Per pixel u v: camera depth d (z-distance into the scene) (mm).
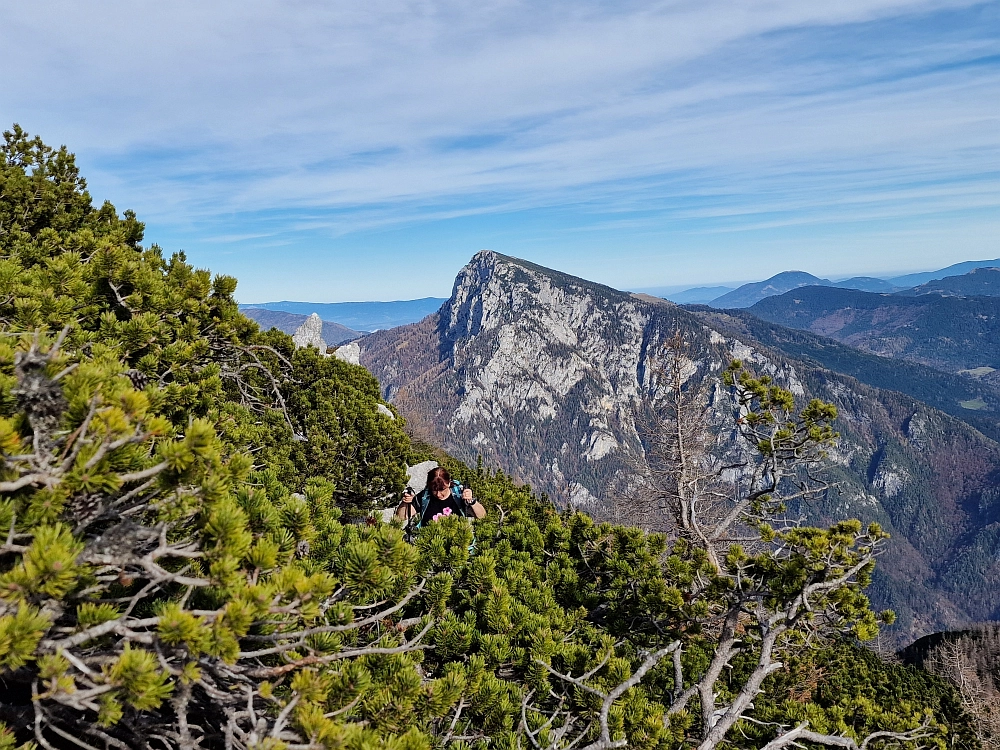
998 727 20328
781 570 6551
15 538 2240
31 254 9195
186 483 2590
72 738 2215
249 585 2533
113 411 2324
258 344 10242
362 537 5465
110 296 7500
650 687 6684
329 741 2402
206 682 2643
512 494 12414
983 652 43625
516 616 5395
